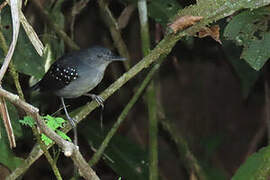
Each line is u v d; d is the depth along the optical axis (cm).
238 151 1512
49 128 639
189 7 809
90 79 998
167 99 1520
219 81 1530
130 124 1398
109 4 1260
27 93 1102
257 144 1469
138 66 804
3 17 916
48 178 1399
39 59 934
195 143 1481
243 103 1538
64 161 1383
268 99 1340
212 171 1353
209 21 796
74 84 987
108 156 1084
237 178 864
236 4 784
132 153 1102
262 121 1502
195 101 1527
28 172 1373
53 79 986
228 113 1533
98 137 1102
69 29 1180
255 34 875
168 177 1448
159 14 1022
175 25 790
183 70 1516
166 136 1395
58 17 1088
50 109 1214
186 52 1423
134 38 1359
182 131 1502
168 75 1512
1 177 930
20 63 925
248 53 840
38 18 1138
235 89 1534
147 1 1027
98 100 827
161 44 804
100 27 1386
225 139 1522
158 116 1210
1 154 873
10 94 627
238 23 832
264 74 1334
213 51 1445
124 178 1105
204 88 1531
